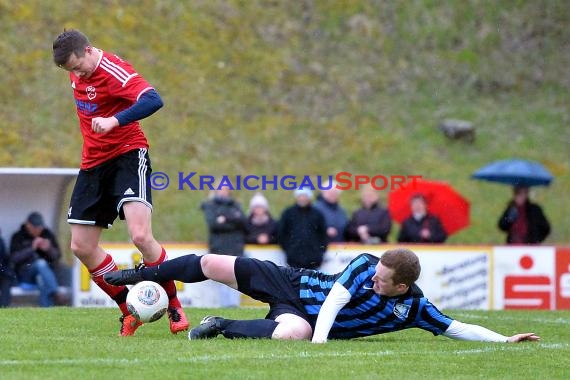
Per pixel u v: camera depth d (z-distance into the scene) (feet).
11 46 199.41
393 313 66.44
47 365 54.08
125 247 120.88
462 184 204.13
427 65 240.53
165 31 220.02
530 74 246.27
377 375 53.42
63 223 113.39
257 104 213.87
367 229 132.67
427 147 214.28
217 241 124.57
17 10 206.28
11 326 74.74
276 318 66.64
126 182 67.21
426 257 130.93
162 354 58.44
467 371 56.18
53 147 183.01
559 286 134.72
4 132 182.19
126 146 67.51
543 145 223.30
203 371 52.90
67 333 70.79
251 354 58.80
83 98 67.31
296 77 224.94
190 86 210.38
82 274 114.93
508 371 56.65
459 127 218.38
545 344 68.90
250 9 237.04
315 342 64.34
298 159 201.98
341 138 211.20
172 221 176.45
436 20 252.62
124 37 213.05
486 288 132.98
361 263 65.82
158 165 188.44
